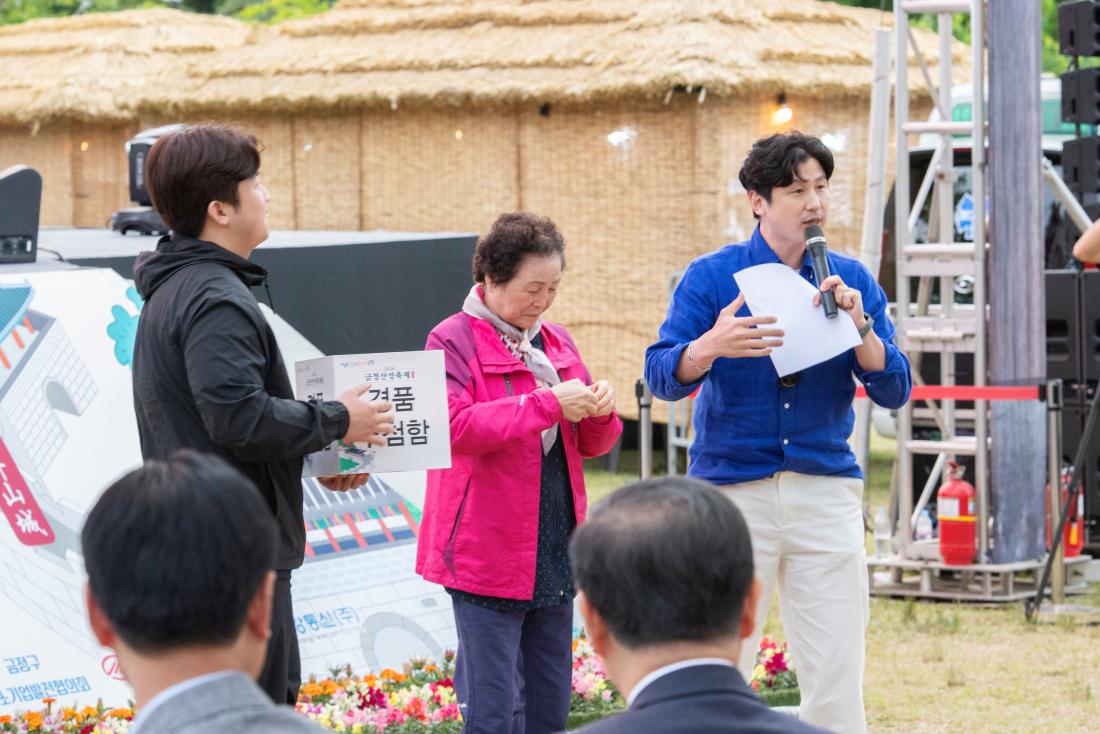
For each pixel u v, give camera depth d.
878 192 9.16
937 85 14.11
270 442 3.86
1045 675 7.32
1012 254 8.84
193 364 3.83
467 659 4.57
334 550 6.90
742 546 2.40
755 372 4.95
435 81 13.66
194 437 3.93
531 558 4.56
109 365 6.62
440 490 4.63
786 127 12.90
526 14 13.88
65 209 16.41
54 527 6.22
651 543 2.35
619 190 13.15
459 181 13.88
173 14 17.53
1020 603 8.89
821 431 4.99
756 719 2.28
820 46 13.22
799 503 4.95
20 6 28.73
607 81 12.80
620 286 13.18
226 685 2.20
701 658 2.36
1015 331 8.88
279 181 14.84
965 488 8.98
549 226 4.68
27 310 6.49
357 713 5.95
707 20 12.88
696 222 12.80
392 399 4.29
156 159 4.01
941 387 8.90
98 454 6.44
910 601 8.91
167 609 2.20
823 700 5.00
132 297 6.80
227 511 2.27
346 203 14.48
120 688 6.05
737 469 4.97
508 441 4.43
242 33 17.69
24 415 6.31
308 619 6.65
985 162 8.88
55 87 15.88
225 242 4.04
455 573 4.55
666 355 4.96
